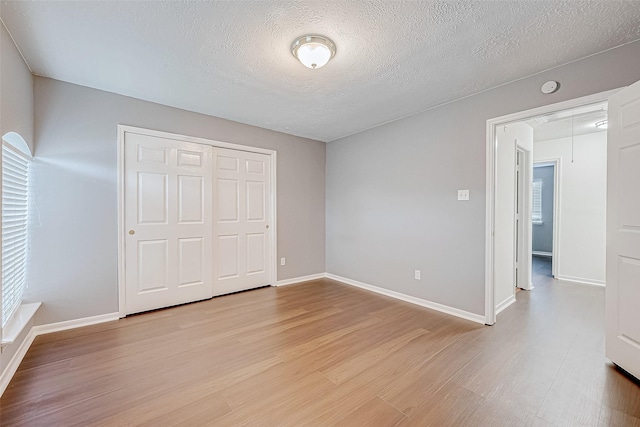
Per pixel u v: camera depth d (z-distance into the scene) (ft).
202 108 10.66
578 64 7.14
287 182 14.03
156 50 6.82
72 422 4.79
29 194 7.94
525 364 6.57
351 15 5.59
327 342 7.73
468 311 9.43
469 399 5.37
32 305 7.77
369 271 13.03
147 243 10.04
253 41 6.47
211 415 4.97
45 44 6.55
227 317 9.55
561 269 14.92
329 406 5.21
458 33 6.13
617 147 6.22
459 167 9.65
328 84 8.57
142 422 4.80
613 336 6.35
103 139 9.12
